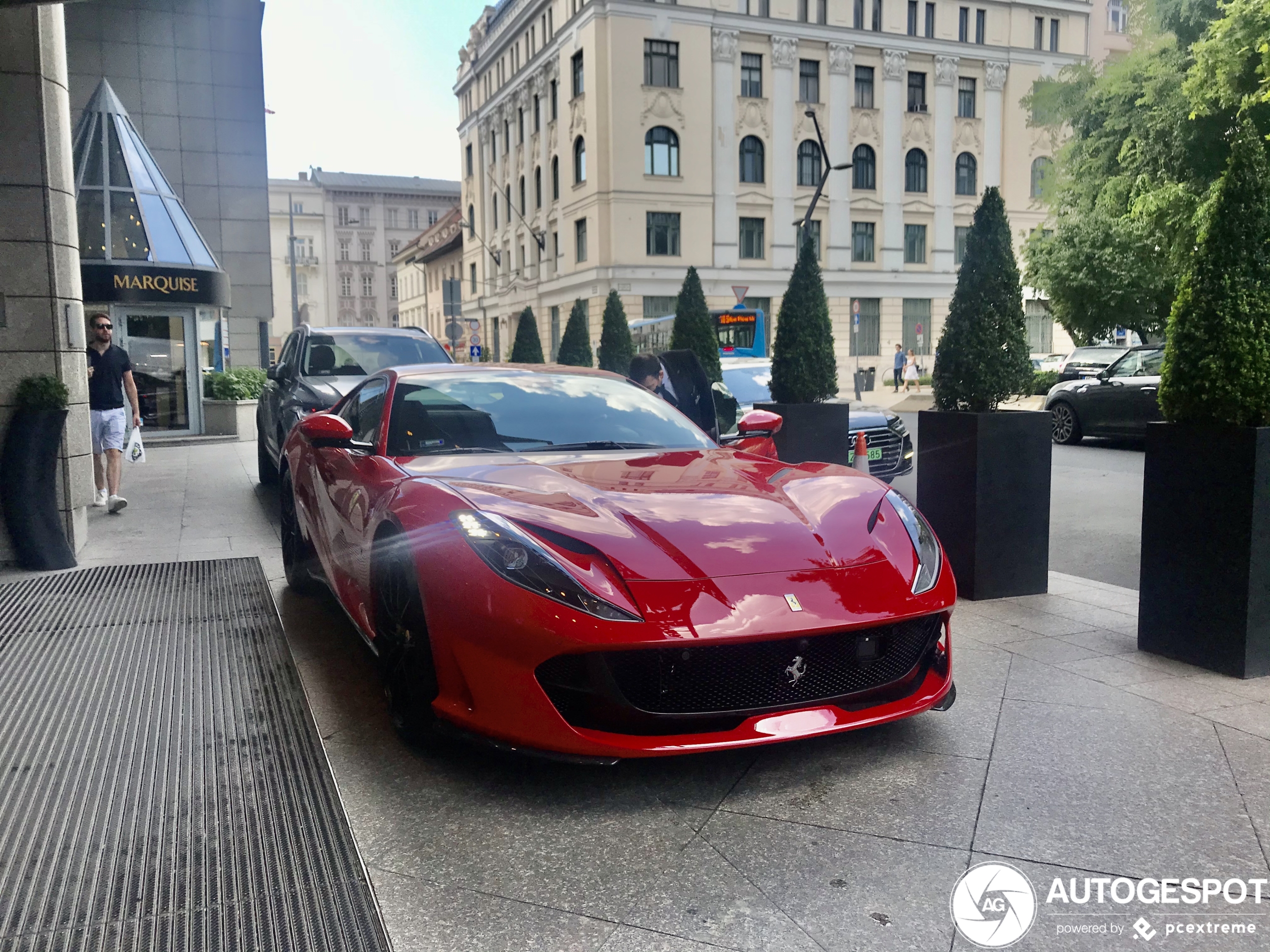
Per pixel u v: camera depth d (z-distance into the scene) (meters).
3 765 2.95
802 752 3.15
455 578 2.89
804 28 38.44
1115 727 3.34
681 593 2.74
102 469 8.29
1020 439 5.11
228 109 22.73
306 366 8.54
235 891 2.27
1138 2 21.69
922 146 41.19
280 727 3.27
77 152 14.84
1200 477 3.91
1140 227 20.78
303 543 5.20
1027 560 5.21
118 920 2.14
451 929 2.17
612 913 2.23
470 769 3.03
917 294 41.56
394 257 93.00
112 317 14.05
